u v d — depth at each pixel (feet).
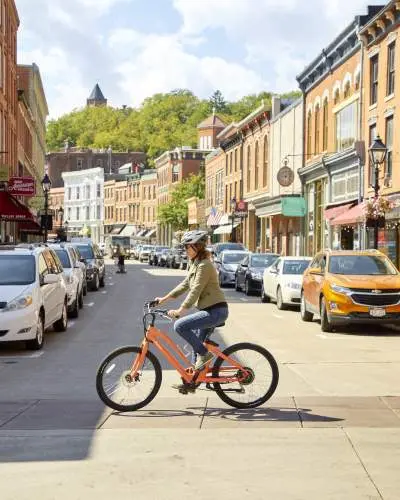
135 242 368.48
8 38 171.22
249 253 118.62
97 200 441.68
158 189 364.58
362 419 28.58
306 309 66.69
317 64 136.98
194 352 30.81
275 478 21.13
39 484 20.68
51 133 549.95
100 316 72.59
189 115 482.28
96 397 33.83
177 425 27.78
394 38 101.09
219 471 21.83
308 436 25.91
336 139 128.98
